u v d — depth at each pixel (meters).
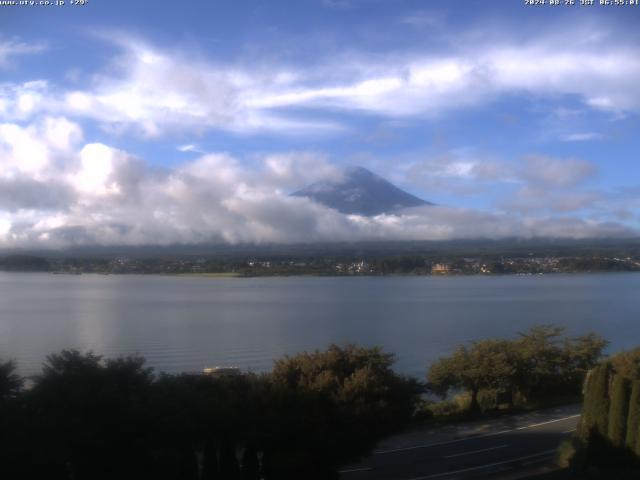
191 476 14.52
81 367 14.91
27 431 12.38
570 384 30.27
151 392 14.90
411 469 18.55
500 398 29.12
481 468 18.56
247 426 15.22
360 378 17.23
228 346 57.03
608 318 82.06
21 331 68.88
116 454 13.87
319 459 15.97
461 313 88.56
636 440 17.19
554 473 17.59
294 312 91.06
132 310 93.75
